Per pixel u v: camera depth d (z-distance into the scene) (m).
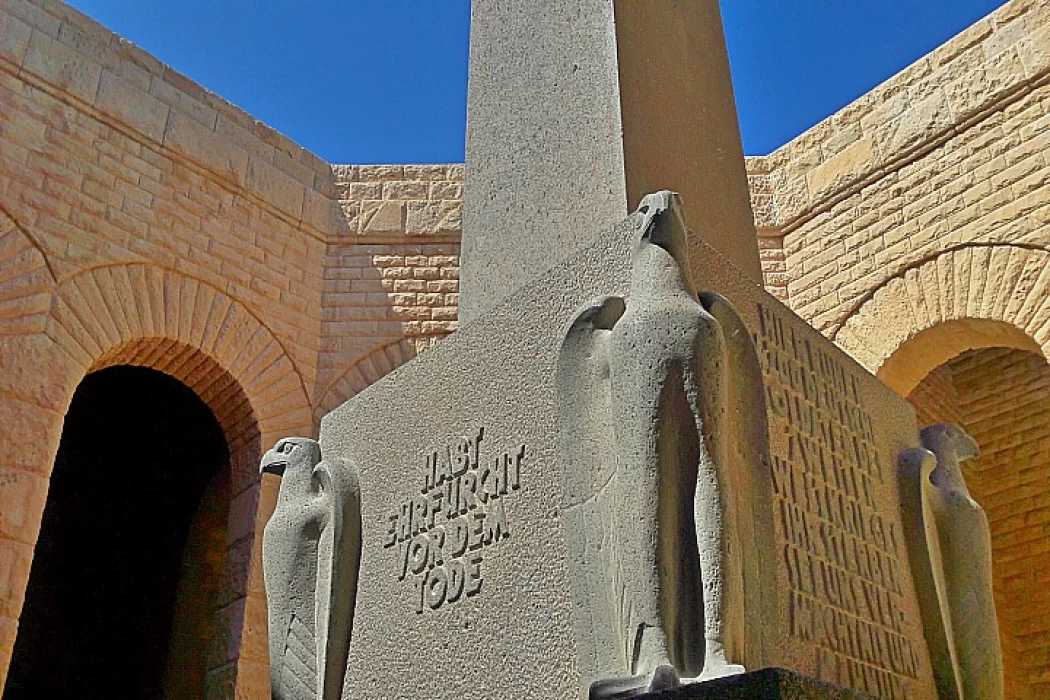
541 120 2.73
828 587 1.97
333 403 8.04
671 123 2.66
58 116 7.04
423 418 2.35
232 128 8.25
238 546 7.22
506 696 1.83
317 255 8.55
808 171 8.55
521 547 1.92
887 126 8.02
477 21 3.23
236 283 7.79
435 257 8.66
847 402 2.33
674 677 1.43
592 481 1.78
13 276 6.39
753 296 2.16
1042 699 8.25
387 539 2.31
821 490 2.09
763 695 1.26
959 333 7.27
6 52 6.84
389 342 8.32
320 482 2.54
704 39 3.09
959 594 2.31
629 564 1.60
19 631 8.44
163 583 8.53
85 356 6.66
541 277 2.15
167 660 7.96
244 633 6.78
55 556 8.87
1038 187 6.85
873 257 7.82
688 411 1.66
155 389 9.30
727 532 1.59
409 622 2.14
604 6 2.67
